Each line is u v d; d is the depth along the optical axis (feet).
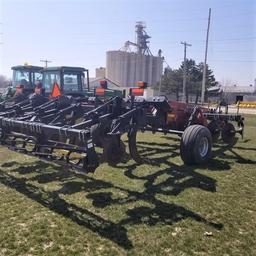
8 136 21.59
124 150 19.08
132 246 12.69
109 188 18.94
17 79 48.39
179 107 28.45
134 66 220.64
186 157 24.02
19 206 16.14
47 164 23.43
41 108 22.35
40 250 12.28
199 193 18.58
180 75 204.33
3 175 20.97
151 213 15.69
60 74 40.57
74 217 15.02
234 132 35.09
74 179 20.36
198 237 13.55
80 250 12.34
